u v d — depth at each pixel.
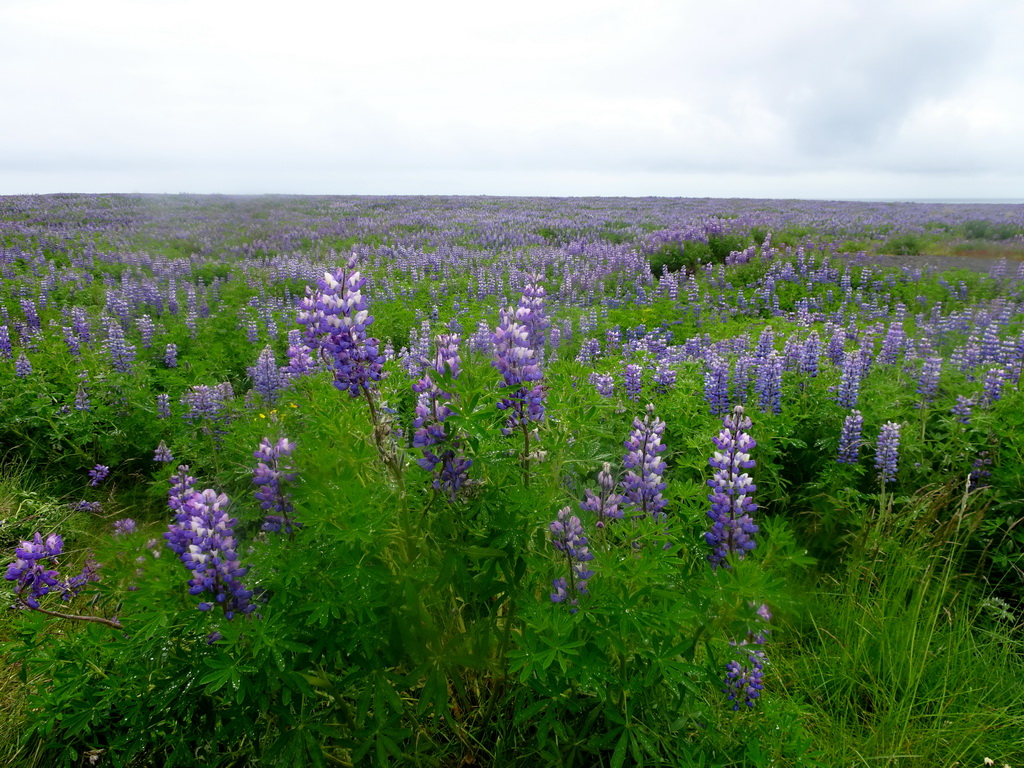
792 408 5.45
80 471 5.91
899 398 5.56
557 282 15.67
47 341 8.43
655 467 2.85
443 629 2.65
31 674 2.71
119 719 2.67
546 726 2.35
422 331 8.70
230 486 4.68
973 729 2.98
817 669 3.41
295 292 15.51
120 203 35.25
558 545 2.31
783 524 2.65
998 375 5.19
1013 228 23.20
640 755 2.31
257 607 2.39
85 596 3.77
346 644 2.28
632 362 6.93
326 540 2.48
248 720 2.32
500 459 2.63
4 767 2.78
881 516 4.07
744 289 14.04
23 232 21.91
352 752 2.51
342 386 2.43
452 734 2.81
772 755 2.63
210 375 7.96
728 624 2.35
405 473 2.63
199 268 17.89
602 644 2.25
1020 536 4.01
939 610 3.62
